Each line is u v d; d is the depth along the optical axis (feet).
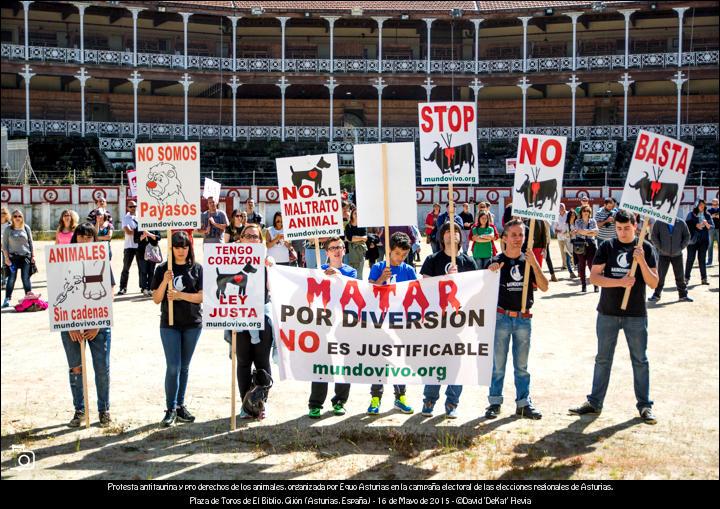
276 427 30.12
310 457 26.86
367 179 31.12
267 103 188.34
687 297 59.67
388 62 177.27
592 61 173.17
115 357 41.88
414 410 32.73
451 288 29.91
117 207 129.90
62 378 37.42
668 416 31.24
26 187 125.80
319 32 188.03
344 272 31.32
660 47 180.86
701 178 139.54
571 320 52.60
